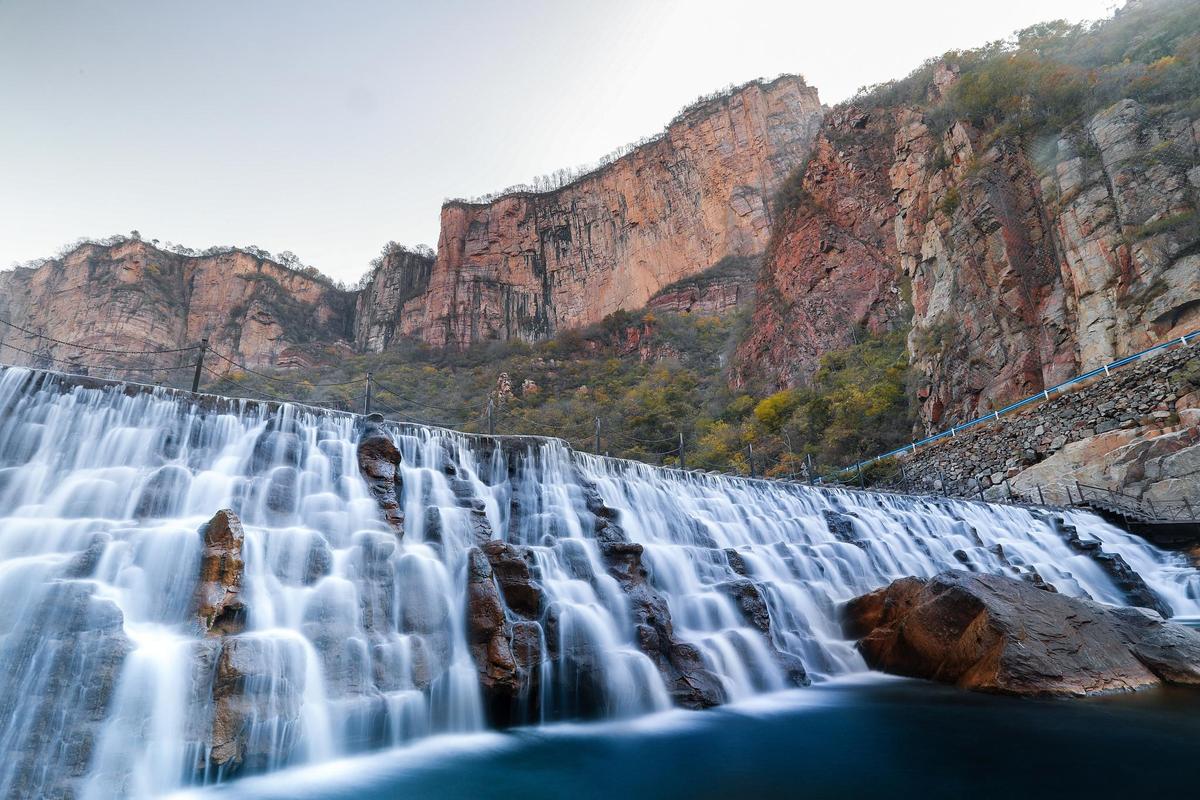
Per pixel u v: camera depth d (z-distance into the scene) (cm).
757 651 1138
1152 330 2464
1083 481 2395
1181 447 2142
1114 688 987
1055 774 669
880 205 5397
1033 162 3269
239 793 648
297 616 824
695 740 842
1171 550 2019
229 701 681
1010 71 3719
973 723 864
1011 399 2958
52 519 892
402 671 854
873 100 5916
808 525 1803
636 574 1184
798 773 709
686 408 6206
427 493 1246
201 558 809
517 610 1005
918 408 3634
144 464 1116
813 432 4212
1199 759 691
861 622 1320
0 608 682
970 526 2012
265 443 1196
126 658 652
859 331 5025
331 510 1066
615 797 649
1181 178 2616
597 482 1548
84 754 596
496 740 853
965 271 3428
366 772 725
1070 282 2873
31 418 1076
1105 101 3081
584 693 953
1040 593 1148
